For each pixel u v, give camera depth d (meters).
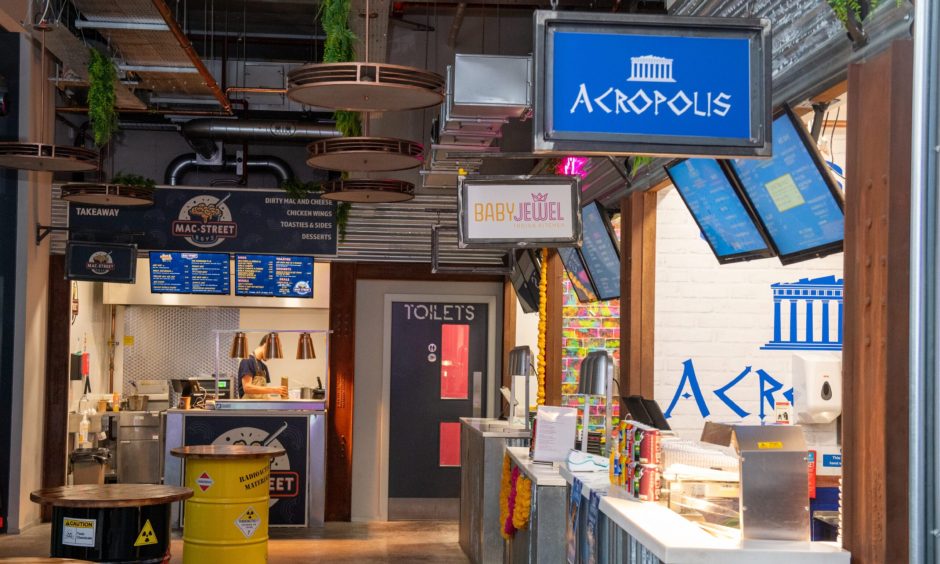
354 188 8.11
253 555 7.77
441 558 9.42
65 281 11.19
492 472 8.59
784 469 3.75
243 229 11.38
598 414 8.95
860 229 3.56
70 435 11.38
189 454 7.65
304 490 10.72
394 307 11.80
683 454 4.39
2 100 9.11
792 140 4.17
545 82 3.42
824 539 4.84
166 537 6.05
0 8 8.91
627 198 6.84
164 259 11.27
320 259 11.56
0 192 10.51
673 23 3.47
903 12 3.37
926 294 2.65
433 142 7.05
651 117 3.46
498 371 11.84
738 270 6.61
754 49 3.50
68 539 5.76
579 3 10.05
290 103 12.20
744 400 6.56
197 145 11.72
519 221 6.52
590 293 8.50
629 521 4.07
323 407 10.95
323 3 5.98
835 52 3.85
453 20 10.85
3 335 10.44
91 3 7.27
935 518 2.62
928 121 2.66
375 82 4.77
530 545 6.16
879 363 3.42
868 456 3.48
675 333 6.58
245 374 11.64
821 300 6.57
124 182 11.19
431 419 11.77
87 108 10.91
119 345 13.52
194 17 11.24
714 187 5.19
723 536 3.81
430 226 11.71
